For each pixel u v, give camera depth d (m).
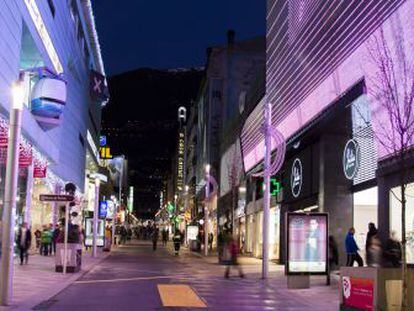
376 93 20.81
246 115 48.56
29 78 36.97
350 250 22.31
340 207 27.22
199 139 87.75
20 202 35.16
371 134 23.39
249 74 70.44
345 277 13.77
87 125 72.75
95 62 80.62
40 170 37.97
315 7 28.97
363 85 22.48
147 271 27.62
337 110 25.14
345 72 24.48
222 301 16.34
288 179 34.28
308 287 20.05
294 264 20.02
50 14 40.09
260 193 42.91
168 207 136.88
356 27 23.45
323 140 27.84
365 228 25.86
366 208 25.97
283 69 35.25
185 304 15.32
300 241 20.09
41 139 37.94
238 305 15.57
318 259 20.19
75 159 59.81
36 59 37.12
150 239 104.38
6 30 28.03
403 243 12.09
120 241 71.62
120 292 17.98
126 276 24.39
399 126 15.71
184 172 118.00
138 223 189.38
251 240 46.97
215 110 72.69
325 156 27.67
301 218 20.14
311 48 29.44
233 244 24.56
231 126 57.59
